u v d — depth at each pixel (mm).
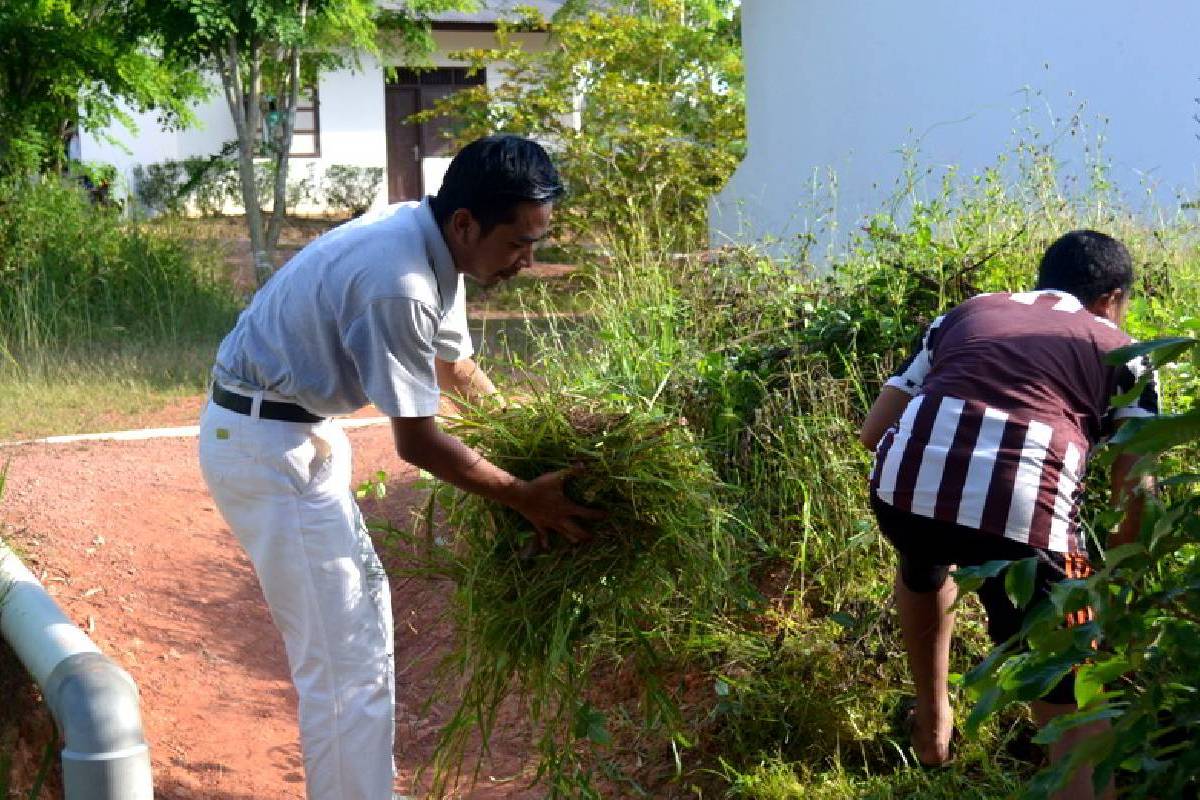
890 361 4699
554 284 10469
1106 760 1850
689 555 3438
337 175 20859
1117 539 2992
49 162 13648
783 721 3750
